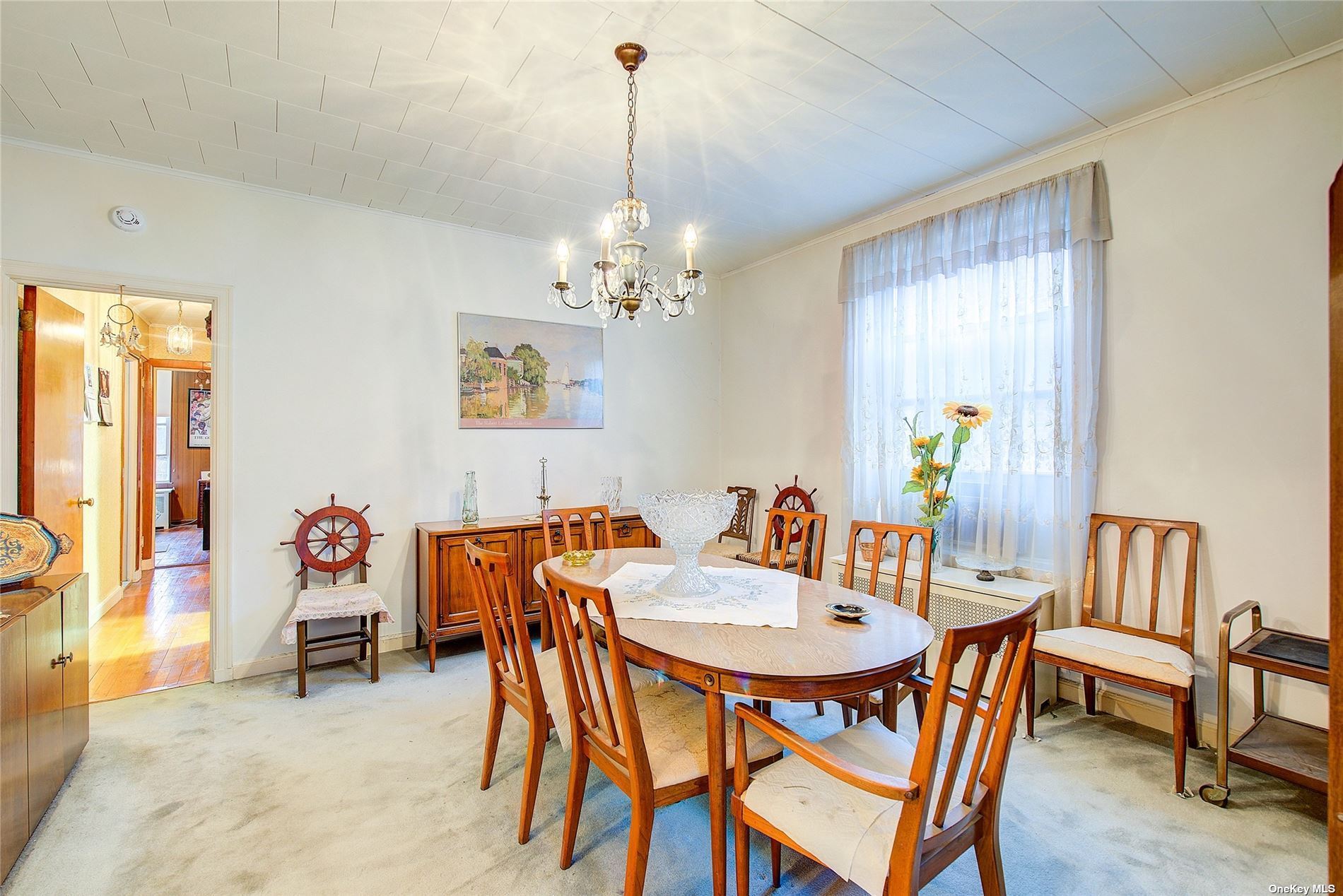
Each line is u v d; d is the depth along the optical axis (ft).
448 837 6.15
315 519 10.69
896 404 11.37
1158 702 8.44
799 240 13.53
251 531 10.44
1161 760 7.64
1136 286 8.52
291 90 7.67
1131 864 5.75
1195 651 8.02
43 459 9.78
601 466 14.39
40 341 9.57
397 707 9.19
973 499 10.35
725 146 9.21
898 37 6.69
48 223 8.96
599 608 4.61
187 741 8.09
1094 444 8.82
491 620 6.78
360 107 8.08
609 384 14.51
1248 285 7.55
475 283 12.64
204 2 6.07
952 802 4.55
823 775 4.83
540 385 13.46
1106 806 6.67
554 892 5.40
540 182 10.41
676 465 15.57
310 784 7.08
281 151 9.23
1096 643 7.79
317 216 11.03
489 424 12.79
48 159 8.97
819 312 13.44
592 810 6.64
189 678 10.28
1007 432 9.77
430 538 10.77
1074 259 8.91
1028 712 8.20
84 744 7.74
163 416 28.81
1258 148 7.45
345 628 11.28
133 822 6.36
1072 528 8.88
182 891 5.38
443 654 11.58
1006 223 9.81
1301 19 6.42
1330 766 3.68
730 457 16.02
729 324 16.08
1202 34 6.66
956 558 10.55
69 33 6.52
